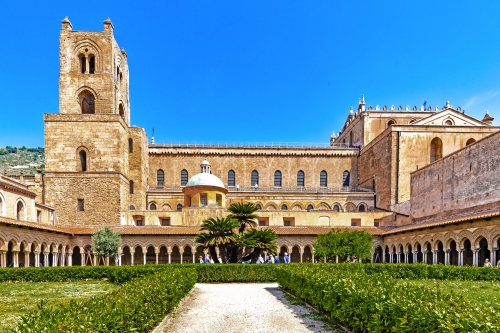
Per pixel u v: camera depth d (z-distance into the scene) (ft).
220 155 199.41
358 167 203.31
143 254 135.64
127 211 151.94
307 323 41.06
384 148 169.78
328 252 98.48
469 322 20.01
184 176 196.54
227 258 95.71
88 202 151.23
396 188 160.45
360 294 32.32
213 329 38.86
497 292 57.36
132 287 38.55
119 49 175.83
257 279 82.53
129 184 171.32
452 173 121.29
